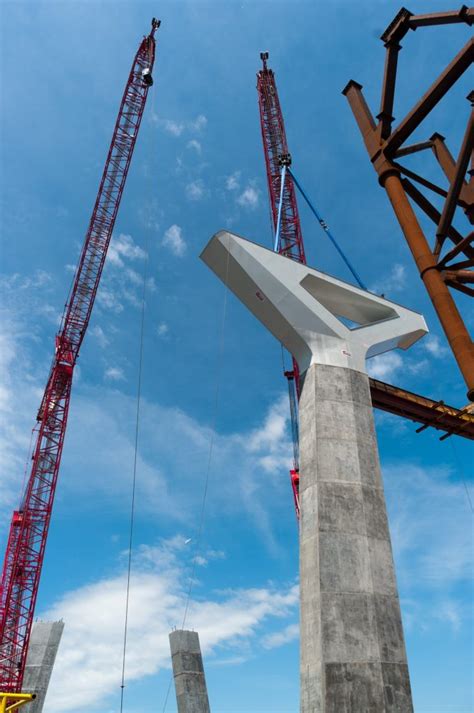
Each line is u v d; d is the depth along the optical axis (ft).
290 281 74.28
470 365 65.10
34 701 163.53
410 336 82.17
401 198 79.97
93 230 205.36
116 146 211.61
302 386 71.97
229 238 72.38
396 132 80.79
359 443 65.82
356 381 71.31
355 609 54.03
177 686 155.02
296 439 157.17
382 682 50.49
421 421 92.53
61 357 196.75
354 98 93.56
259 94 210.79
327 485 61.41
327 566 56.03
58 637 183.01
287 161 171.73
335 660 50.83
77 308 200.64
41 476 180.75
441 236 74.49
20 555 168.25
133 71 216.74
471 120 66.90
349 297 80.64
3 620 160.15
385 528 60.70
